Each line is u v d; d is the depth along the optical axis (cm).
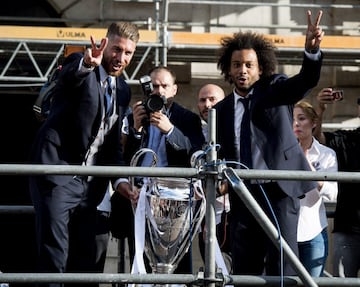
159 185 620
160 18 1134
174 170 570
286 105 644
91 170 565
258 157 638
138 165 687
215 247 584
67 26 1161
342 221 759
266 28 1151
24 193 1190
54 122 629
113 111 648
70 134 631
